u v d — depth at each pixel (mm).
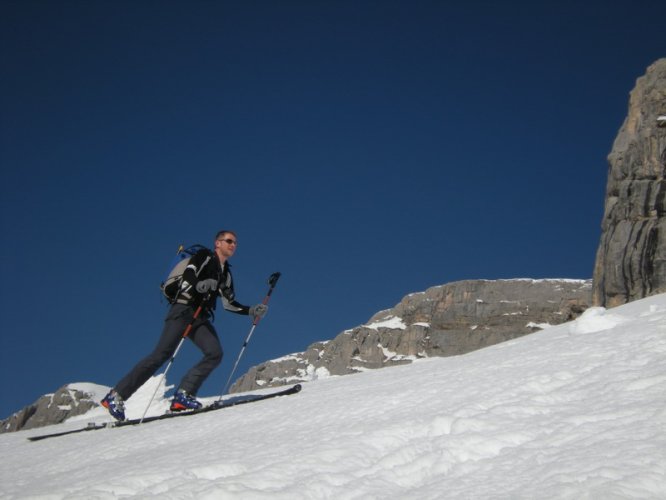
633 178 43375
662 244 39719
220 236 10883
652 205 41469
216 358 10664
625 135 46312
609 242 43031
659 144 42969
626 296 40812
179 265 10742
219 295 11008
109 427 10312
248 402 10219
